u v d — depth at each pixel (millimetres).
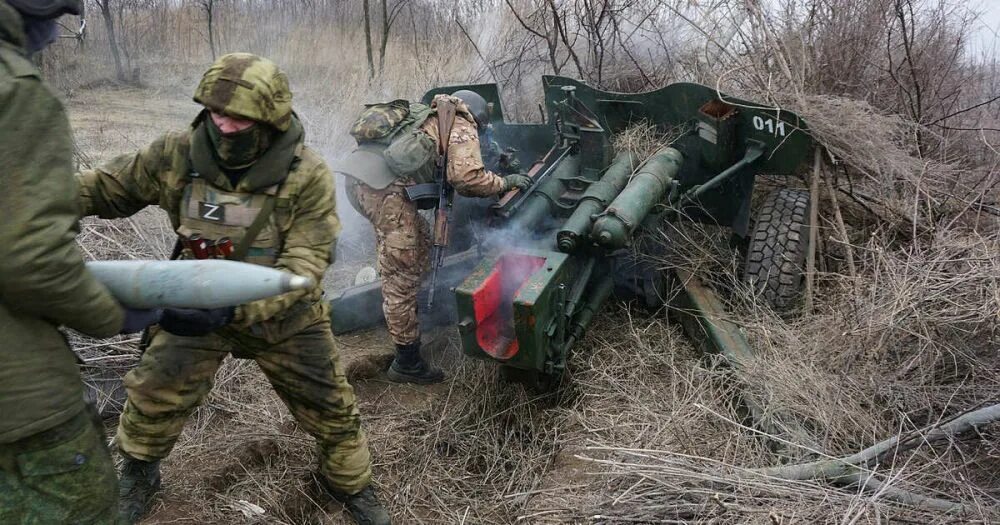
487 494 3271
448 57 7180
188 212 2186
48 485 1724
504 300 3588
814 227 4133
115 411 3428
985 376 3104
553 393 3736
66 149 1612
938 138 4980
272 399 3486
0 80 1498
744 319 3885
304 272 2188
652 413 3287
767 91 4641
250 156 2096
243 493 2922
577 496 2822
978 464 2715
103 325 1749
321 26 9430
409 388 3932
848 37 5441
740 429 3059
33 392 1655
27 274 1538
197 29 11438
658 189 3908
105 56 11180
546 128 4809
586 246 3775
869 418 2949
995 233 3936
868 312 3361
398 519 3045
